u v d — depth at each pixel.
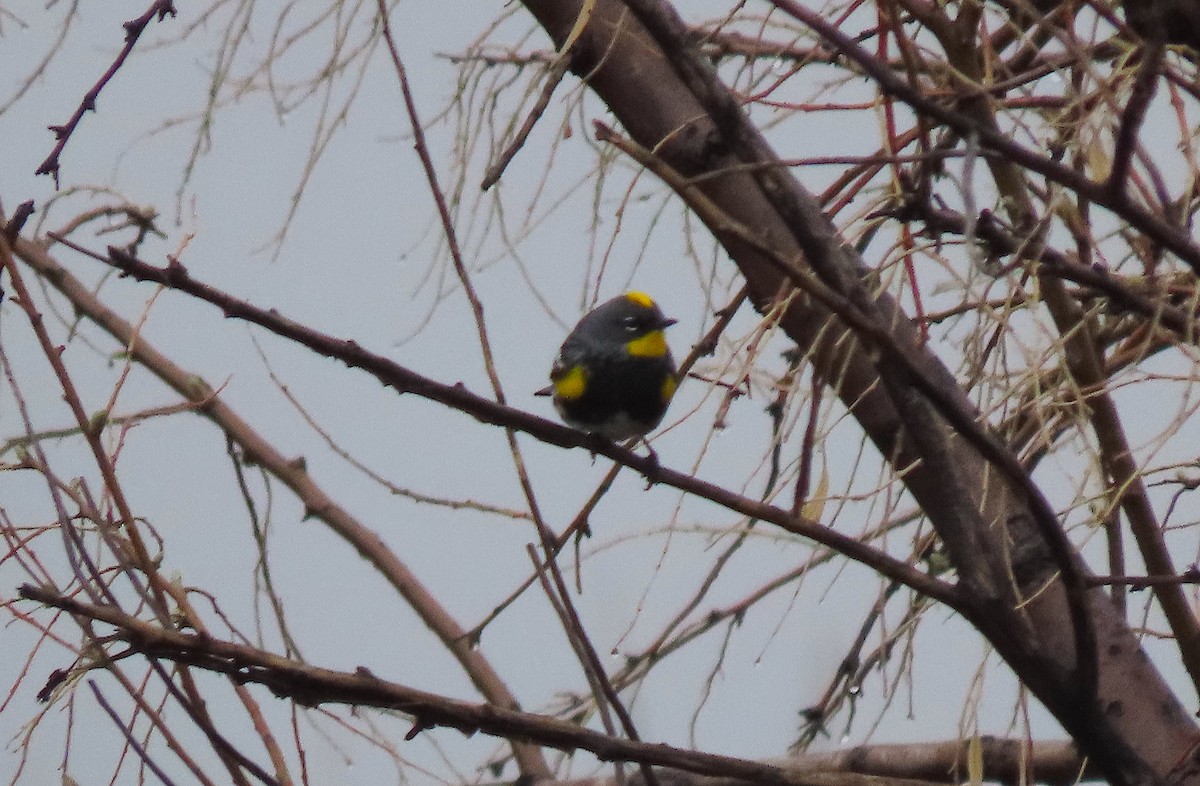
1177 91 7.78
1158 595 8.91
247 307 7.73
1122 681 8.57
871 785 7.49
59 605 6.80
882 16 8.29
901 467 8.63
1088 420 8.25
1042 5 9.27
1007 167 8.48
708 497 7.95
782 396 9.39
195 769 7.02
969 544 7.56
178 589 7.98
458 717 7.28
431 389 8.16
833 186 9.86
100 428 8.13
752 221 9.03
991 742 9.90
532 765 11.33
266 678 7.11
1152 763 8.33
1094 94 7.56
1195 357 7.28
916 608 9.55
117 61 9.16
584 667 7.77
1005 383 8.79
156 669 7.00
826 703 11.12
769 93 8.98
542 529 8.04
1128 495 8.89
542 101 9.14
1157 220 6.61
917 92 6.37
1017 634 7.64
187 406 10.27
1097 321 9.73
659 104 9.52
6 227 7.64
